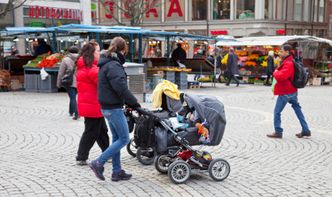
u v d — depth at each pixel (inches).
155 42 1047.0
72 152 310.0
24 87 732.0
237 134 379.9
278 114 365.7
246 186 239.3
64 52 738.2
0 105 538.9
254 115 489.7
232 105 576.4
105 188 232.5
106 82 230.8
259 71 981.2
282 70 354.9
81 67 266.5
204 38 871.1
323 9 1859.0
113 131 243.1
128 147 290.5
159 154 256.7
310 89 854.5
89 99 265.6
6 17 1007.6
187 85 830.5
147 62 838.5
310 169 275.4
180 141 246.2
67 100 592.4
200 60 916.6
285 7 1619.1
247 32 1535.4
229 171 252.4
